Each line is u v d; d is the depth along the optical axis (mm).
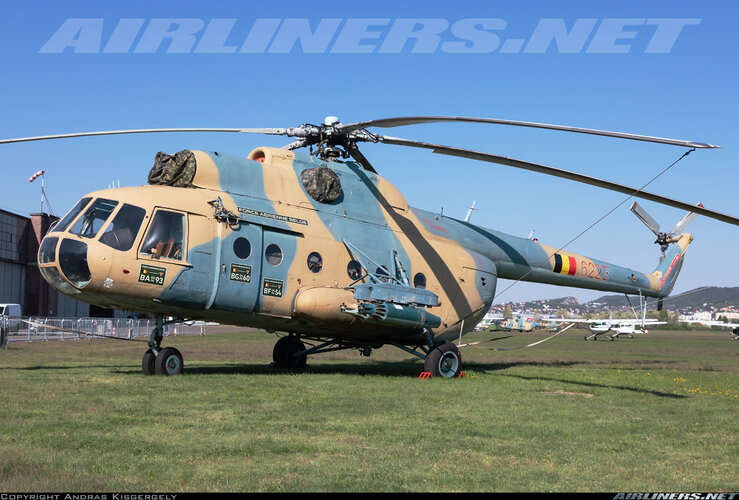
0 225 60031
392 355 26438
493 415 10234
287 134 16344
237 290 14117
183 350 26859
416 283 17203
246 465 6762
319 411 10117
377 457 7250
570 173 14672
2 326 27344
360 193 17000
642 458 7566
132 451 7195
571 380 16219
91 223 13070
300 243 15203
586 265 22422
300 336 18062
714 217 15359
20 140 13227
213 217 14047
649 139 11445
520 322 96750
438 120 13570
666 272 26016
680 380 17406
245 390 12219
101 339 38281
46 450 7086
